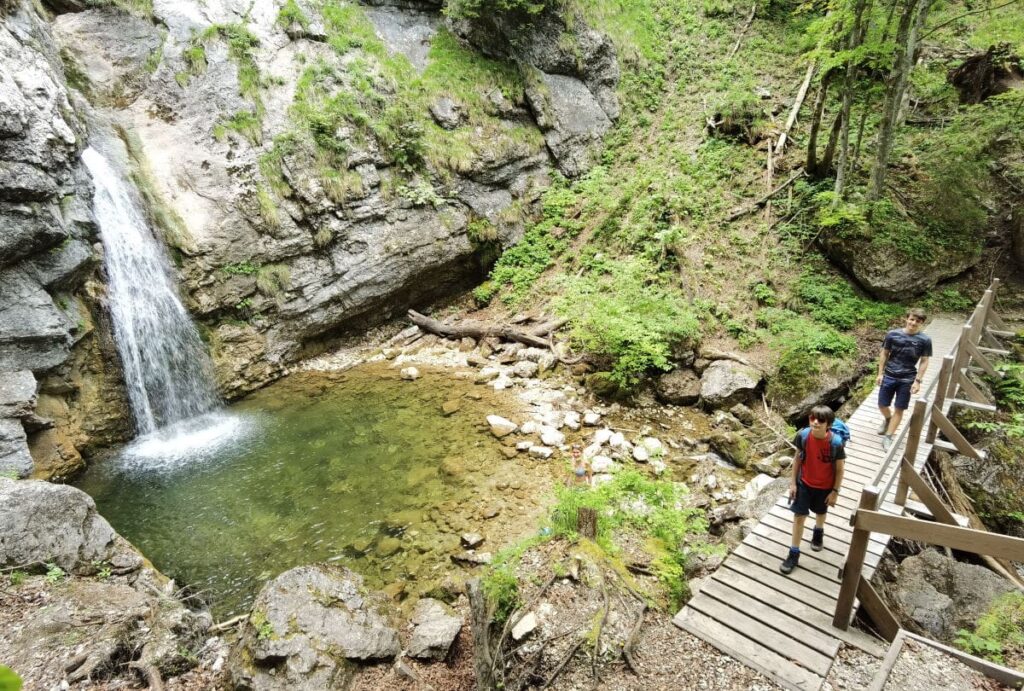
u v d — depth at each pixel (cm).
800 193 1502
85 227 1039
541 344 1397
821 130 1652
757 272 1395
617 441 1045
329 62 1493
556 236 1691
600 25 1956
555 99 1819
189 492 937
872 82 1571
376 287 1486
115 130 1254
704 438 1065
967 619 596
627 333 1201
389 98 1535
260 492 934
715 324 1287
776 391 1148
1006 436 913
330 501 905
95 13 1338
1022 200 1346
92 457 1044
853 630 542
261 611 586
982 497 872
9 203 882
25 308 923
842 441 581
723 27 2123
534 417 1147
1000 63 1484
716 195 1574
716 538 788
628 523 700
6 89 898
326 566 675
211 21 1388
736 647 527
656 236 1437
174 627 611
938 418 802
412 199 1509
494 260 1698
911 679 472
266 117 1364
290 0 1492
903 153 1487
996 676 468
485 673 523
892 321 1258
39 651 552
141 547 808
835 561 630
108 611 610
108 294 1103
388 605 668
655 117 1938
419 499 905
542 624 523
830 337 1195
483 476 959
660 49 2105
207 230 1255
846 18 1270
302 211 1362
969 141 1423
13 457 812
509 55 1775
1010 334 1120
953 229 1334
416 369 1396
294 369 1429
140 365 1141
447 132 1608
